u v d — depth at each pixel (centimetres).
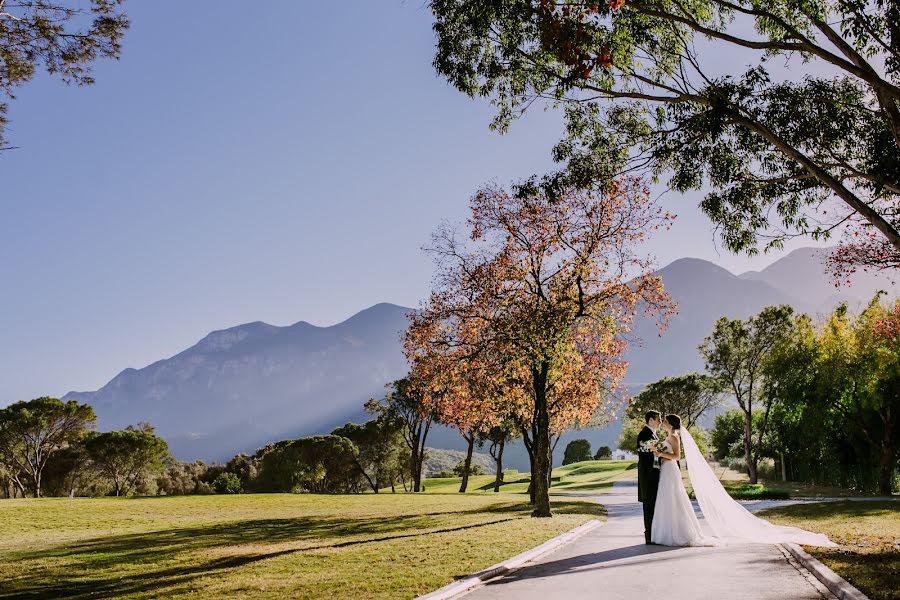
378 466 7762
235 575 1086
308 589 902
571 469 10519
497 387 2483
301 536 1823
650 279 2200
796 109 1288
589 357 2514
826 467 4212
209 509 3303
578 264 2228
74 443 6706
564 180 1522
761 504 2502
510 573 1000
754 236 1501
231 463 9950
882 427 3541
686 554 1073
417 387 2558
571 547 1303
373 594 834
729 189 1438
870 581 749
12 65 1218
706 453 6944
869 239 2016
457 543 1367
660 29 1348
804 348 3966
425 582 901
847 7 1141
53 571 1264
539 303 2211
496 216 2270
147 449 6638
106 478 6819
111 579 1134
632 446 8962
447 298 2336
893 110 1205
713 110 1209
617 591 792
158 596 920
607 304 2252
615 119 1546
